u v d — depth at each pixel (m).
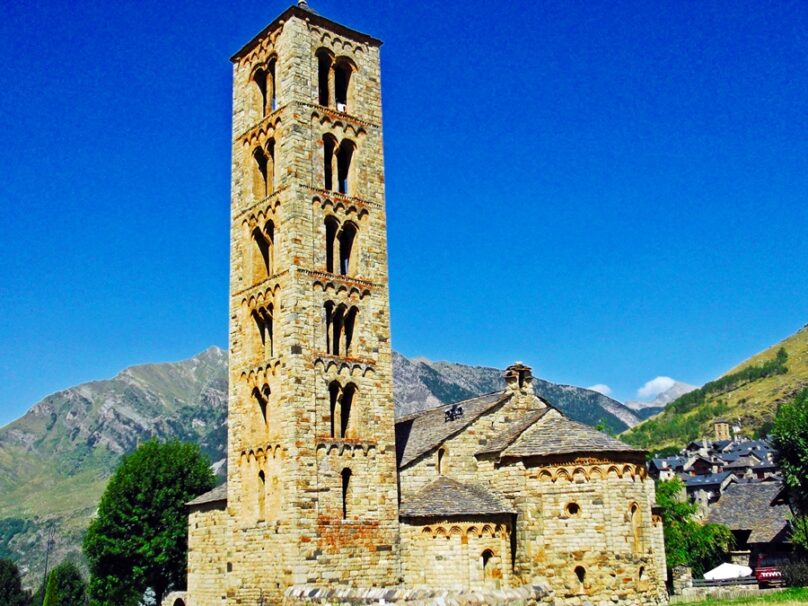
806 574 69.19
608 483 57.56
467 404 70.31
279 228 59.75
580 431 60.50
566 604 56.34
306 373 56.78
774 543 94.69
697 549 87.62
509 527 58.62
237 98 67.19
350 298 60.56
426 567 57.06
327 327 59.25
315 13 63.19
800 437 80.69
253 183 63.94
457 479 62.88
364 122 64.56
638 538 57.72
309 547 54.25
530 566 57.69
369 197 63.31
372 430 59.25
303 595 50.69
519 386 67.75
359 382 59.44
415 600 43.22
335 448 56.97
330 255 61.31
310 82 62.12
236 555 58.75
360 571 56.00
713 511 107.19
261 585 56.00
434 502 58.94
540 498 58.53
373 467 58.50
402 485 60.81
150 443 102.31
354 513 56.84
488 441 64.88
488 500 59.44
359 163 63.53
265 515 56.97
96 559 95.81
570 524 57.44
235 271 63.69
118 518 95.81
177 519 96.12
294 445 55.09
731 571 80.31
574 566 56.81
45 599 99.50
